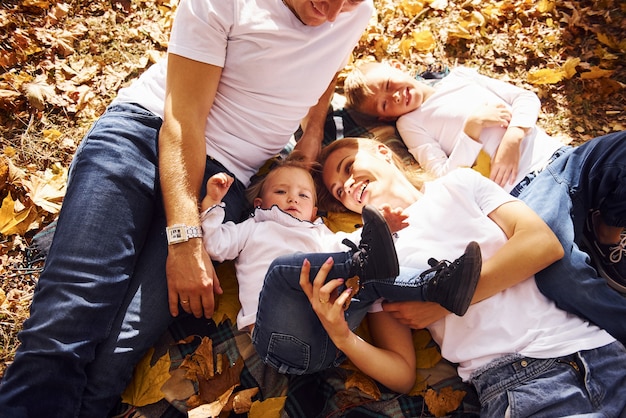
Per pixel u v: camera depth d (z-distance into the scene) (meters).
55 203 2.66
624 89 3.18
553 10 3.49
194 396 2.08
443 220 2.21
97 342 2.00
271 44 2.14
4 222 2.58
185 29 2.08
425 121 2.84
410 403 2.11
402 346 2.14
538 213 2.26
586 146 2.35
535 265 2.06
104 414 2.03
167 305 2.14
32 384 1.88
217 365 2.17
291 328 1.99
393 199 2.43
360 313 2.12
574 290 2.09
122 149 2.15
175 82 2.11
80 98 3.00
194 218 2.09
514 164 2.55
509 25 3.47
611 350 1.98
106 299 2.01
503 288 2.06
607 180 2.25
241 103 2.30
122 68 3.17
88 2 3.34
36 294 2.00
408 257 2.14
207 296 2.10
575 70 3.21
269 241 2.22
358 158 2.48
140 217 2.16
